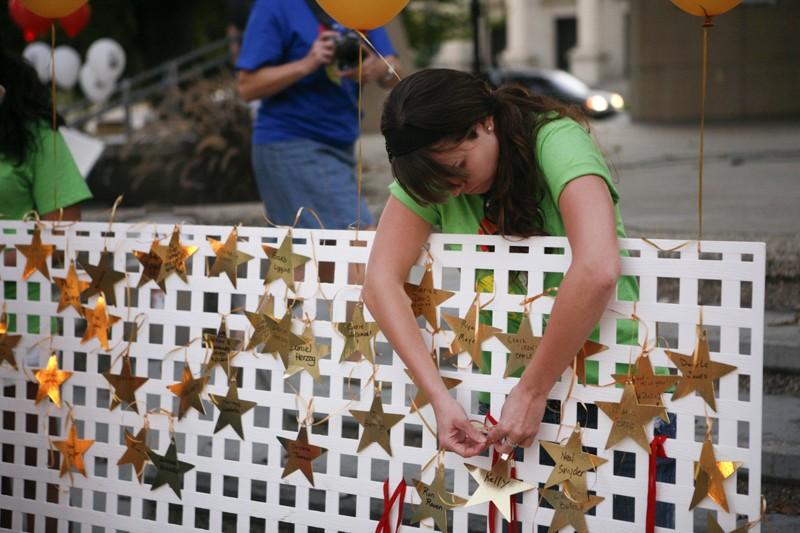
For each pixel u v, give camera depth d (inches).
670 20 568.4
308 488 93.7
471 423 81.0
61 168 111.7
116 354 101.1
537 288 82.2
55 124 111.3
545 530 88.7
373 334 89.5
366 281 84.7
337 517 92.6
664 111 575.5
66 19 213.9
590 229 73.5
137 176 295.4
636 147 400.2
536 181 78.8
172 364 98.8
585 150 76.7
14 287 109.0
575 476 81.7
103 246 100.9
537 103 80.4
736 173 298.8
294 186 144.7
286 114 143.3
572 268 73.8
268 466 95.3
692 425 78.5
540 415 79.1
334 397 91.6
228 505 97.4
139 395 100.3
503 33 1425.9
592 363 82.8
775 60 546.3
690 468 78.8
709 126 507.5
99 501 134.9
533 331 82.7
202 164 286.8
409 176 75.5
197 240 96.7
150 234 98.9
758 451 76.4
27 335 105.7
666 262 78.4
